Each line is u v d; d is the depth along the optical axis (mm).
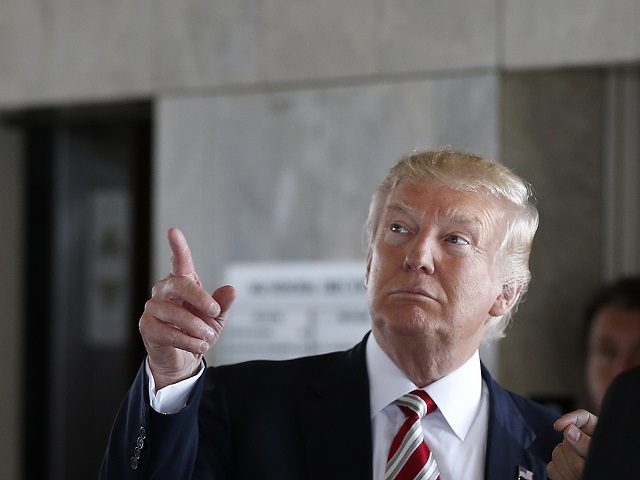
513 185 6859
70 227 17750
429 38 14820
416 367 6633
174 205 15984
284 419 6723
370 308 6648
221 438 6688
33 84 16844
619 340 12938
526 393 14398
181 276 5832
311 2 15445
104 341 17500
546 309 14562
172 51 16109
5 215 17828
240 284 15531
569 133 14727
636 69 14383
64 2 16766
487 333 7426
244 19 15789
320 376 6941
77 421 17547
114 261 17516
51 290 17734
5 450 17625
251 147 15664
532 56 14367
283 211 15445
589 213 14742
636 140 14656
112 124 17641
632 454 3793
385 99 15008
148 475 5949
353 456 6516
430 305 6426
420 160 6773
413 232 6582
